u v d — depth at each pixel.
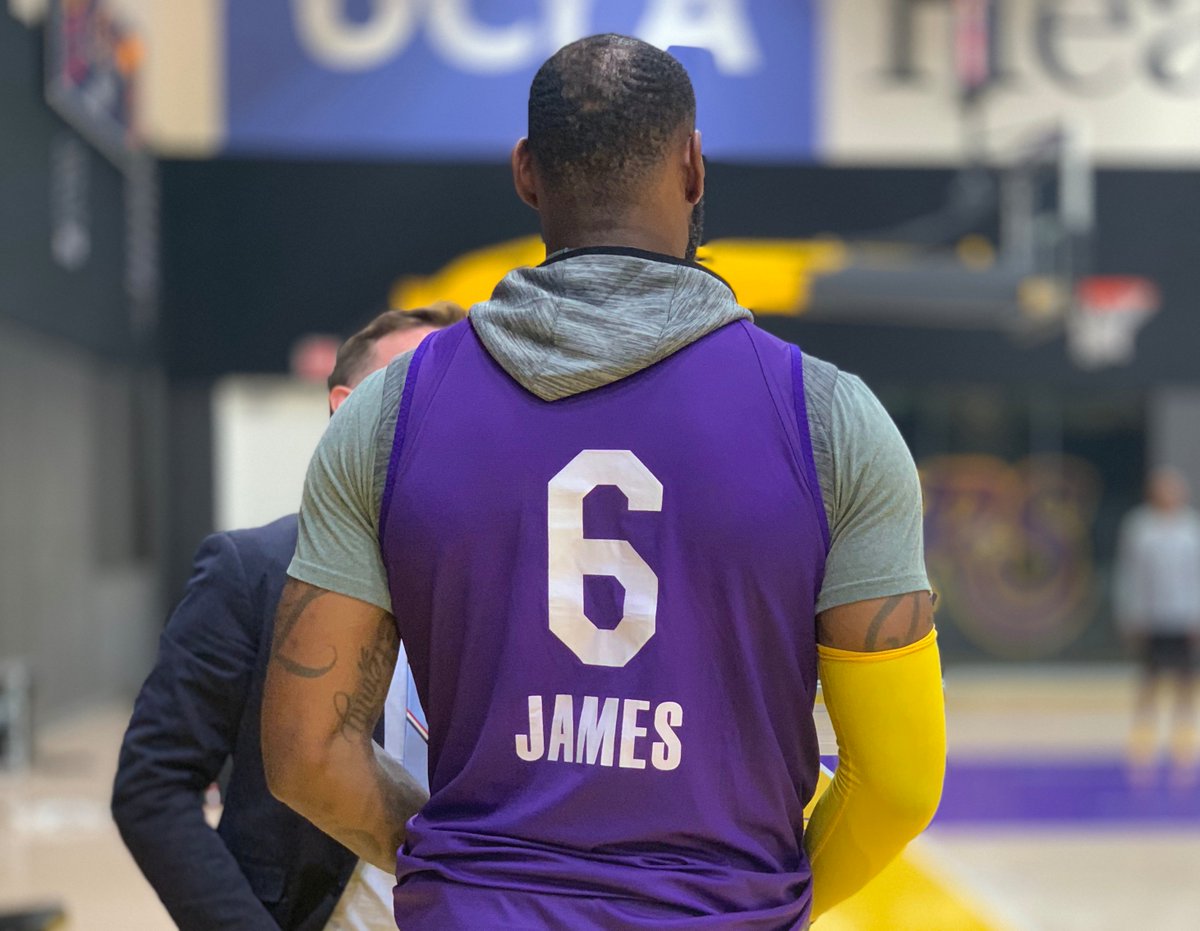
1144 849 20.52
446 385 4.18
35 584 31.48
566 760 4.00
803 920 4.18
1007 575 42.09
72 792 24.98
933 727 4.11
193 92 38.94
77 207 31.58
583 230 4.28
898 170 39.56
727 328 4.16
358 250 39.03
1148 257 40.19
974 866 19.25
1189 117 40.28
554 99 4.25
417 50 39.22
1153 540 29.94
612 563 3.98
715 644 3.99
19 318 27.39
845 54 39.59
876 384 39.72
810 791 4.31
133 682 39.16
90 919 16.42
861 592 3.99
